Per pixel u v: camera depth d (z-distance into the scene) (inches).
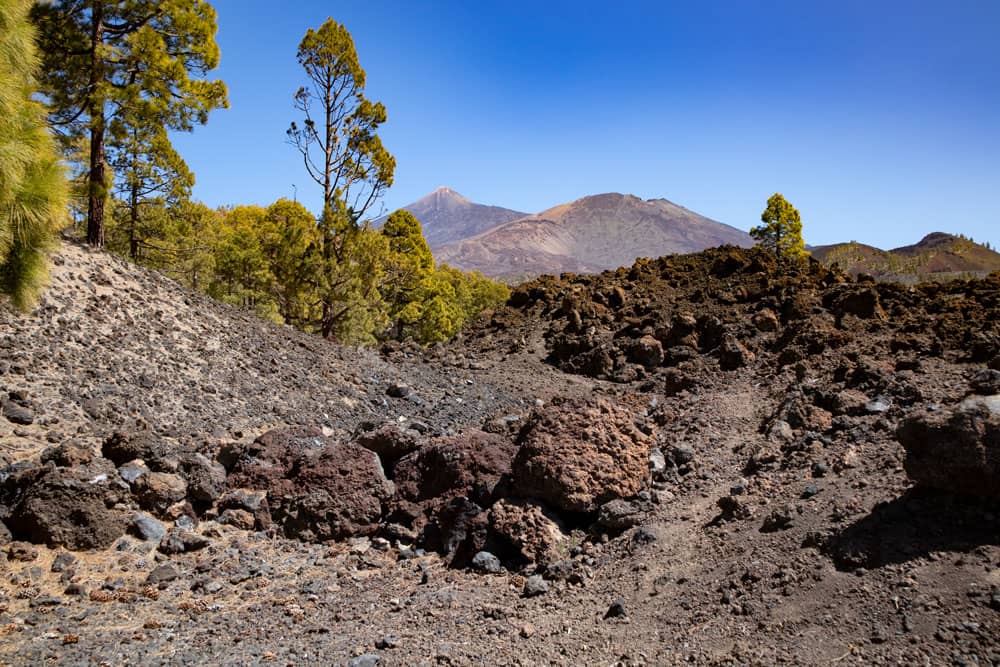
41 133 266.8
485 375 767.1
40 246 282.5
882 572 197.2
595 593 247.8
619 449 326.6
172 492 334.3
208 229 1395.2
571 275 1109.7
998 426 205.0
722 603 211.0
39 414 369.4
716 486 312.8
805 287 769.6
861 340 496.7
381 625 239.5
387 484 362.0
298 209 1258.0
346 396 591.5
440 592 267.3
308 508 341.7
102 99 649.0
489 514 311.4
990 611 168.4
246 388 519.8
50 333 450.9
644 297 895.1
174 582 281.4
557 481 307.1
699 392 513.7
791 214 1753.2
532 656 204.7
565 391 702.5
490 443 369.1
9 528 293.4
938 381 354.6
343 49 983.0
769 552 229.5
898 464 257.4
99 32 671.8
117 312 527.2
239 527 339.6
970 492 209.3
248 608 258.5
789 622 190.2
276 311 985.5
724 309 781.9
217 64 776.3
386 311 1269.7
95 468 315.3
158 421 417.7
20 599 253.0
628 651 198.7
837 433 319.9
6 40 262.1
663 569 249.0
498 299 2527.1
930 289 611.8
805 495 262.1
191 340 555.8
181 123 724.7
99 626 235.6
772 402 411.5
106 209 1023.0
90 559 289.3
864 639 174.2
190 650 217.2
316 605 262.5
